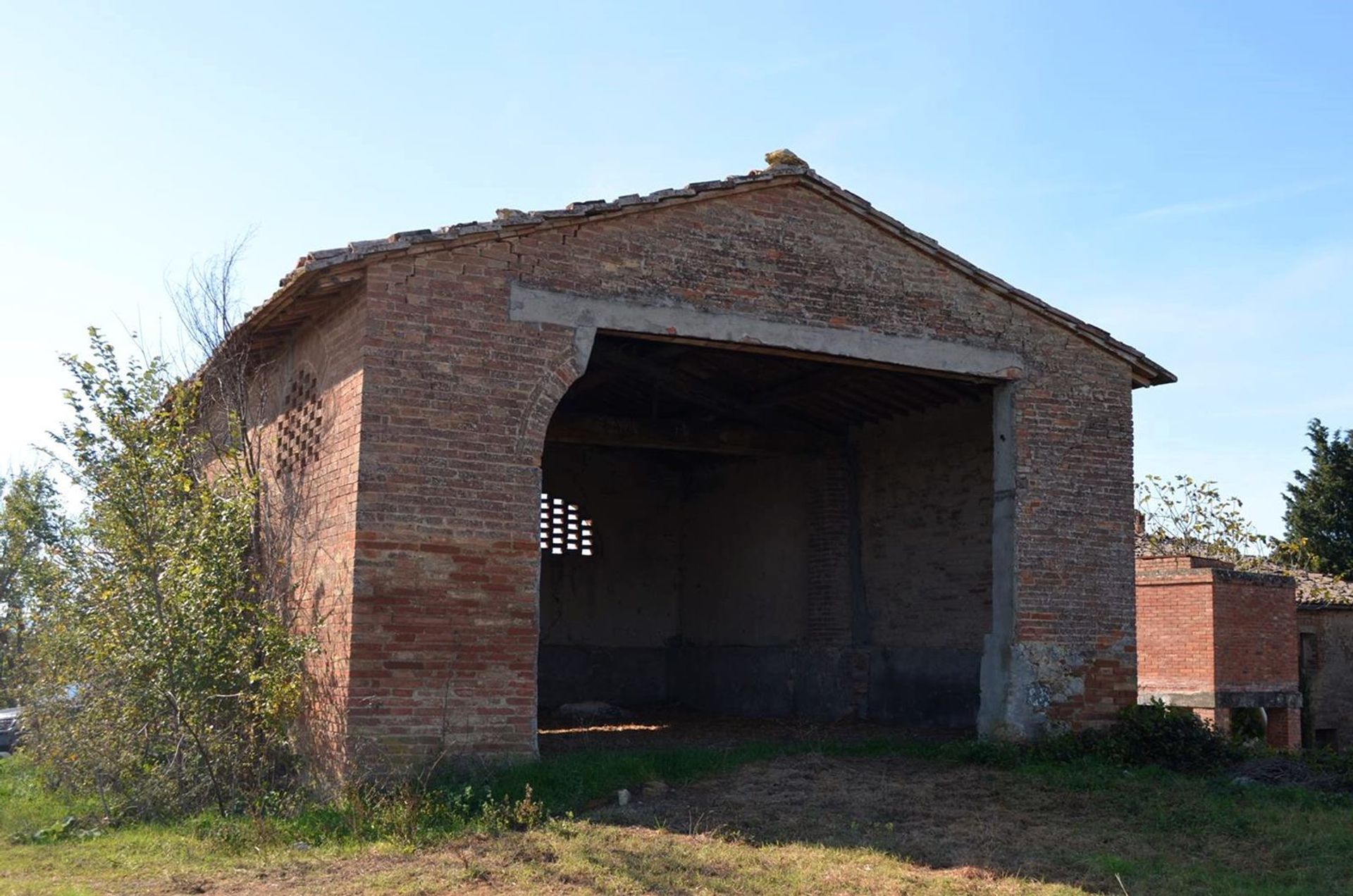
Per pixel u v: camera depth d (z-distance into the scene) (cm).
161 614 1061
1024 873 836
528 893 746
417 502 1043
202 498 1115
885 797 1085
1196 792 1145
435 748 1020
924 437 1711
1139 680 2092
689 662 2178
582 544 2198
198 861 852
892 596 1750
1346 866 875
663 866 809
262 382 1348
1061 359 1417
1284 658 2086
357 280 1055
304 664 1102
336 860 834
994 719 1345
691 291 1202
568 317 1133
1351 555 3372
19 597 1489
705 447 1775
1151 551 2758
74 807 1116
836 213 1300
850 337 1285
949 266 1355
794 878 793
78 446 1116
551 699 2125
